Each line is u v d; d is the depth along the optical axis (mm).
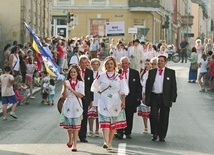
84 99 14680
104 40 49250
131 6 56469
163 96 14750
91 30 57062
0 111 19891
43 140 14898
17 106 22438
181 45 50812
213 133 16297
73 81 13555
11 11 35594
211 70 28266
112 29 46250
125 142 14633
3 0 35594
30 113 20484
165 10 68562
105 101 13469
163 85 14766
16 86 22344
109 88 13523
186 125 17812
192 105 23000
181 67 42594
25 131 16453
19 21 35562
